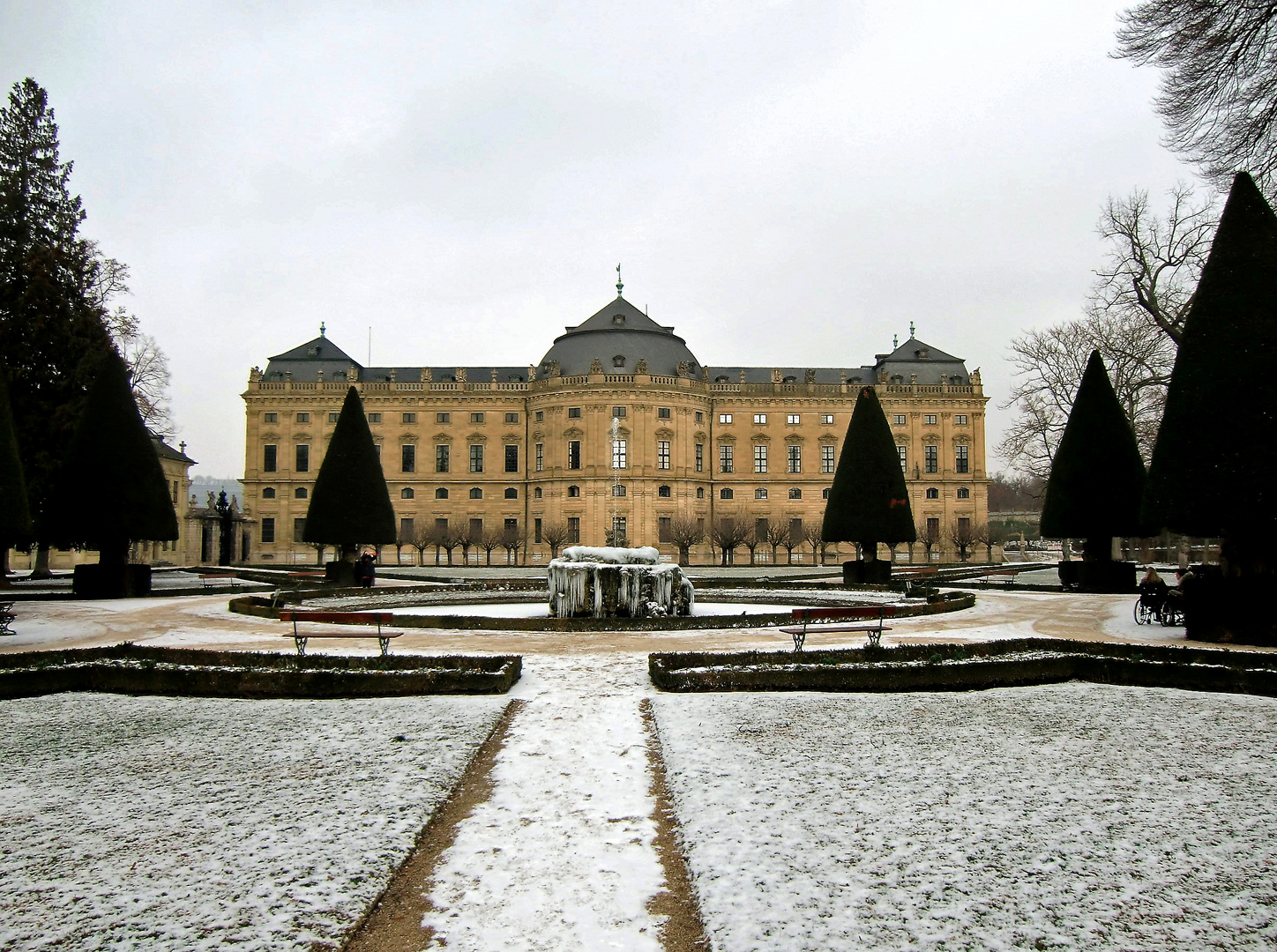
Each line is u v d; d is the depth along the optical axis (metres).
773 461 113.62
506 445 111.56
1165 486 25.50
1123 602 38.00
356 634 24.41
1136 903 7.98
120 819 10.16
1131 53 27.62
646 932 7.69
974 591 45.59
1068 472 44.66
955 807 10.52
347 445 47.69
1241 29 24.91
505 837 9.84
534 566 93.12
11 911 7.82
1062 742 13.52
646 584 29.83
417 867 9.04
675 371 109.81
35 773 11.96
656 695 17.14
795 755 12.73
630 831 9.99
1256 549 24.64
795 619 22.41
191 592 43.88
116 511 40.84
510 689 17.75
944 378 118.25
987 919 7.67
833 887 8.30
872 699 16.77
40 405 53.41
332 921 7.70
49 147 61.50
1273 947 7.18
